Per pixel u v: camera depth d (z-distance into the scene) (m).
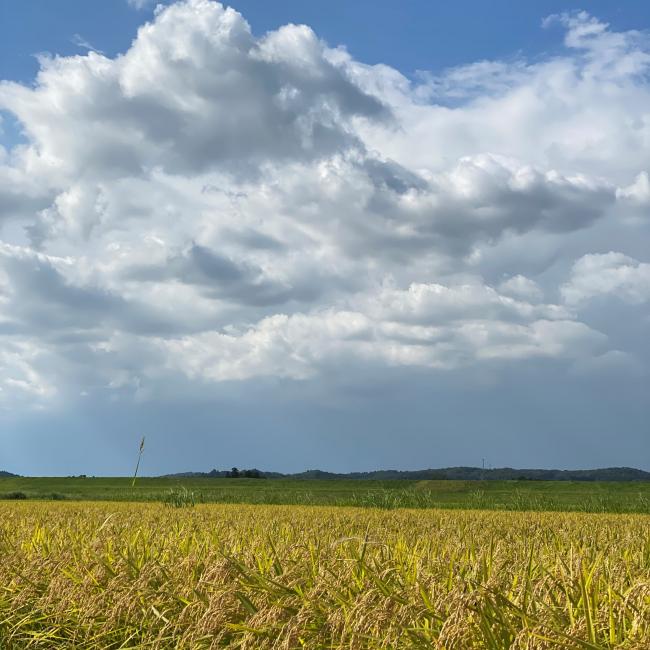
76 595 7.83
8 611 7.75
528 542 12.81
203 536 12.64
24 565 9.20
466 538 13.68
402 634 5.76
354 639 5.62
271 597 6.75
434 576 7.04
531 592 6.56
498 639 5.47
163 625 7.15
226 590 6.77
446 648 5.43
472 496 52.75
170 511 29.11
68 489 75.88
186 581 7.74
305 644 5.88
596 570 6.97
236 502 47.84
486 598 5.80
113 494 63.44
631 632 5.19
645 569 8.21
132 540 11.63
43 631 7.45
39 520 19.81
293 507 36.00
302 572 7.93
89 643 7.18
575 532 16.42
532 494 58.84
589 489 64.56
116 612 7.27
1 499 57.38
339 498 50.03
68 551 9.78
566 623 5.84
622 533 17.53
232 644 6.09
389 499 41.50
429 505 41.34
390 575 7.56
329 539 12.48
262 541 11.10
